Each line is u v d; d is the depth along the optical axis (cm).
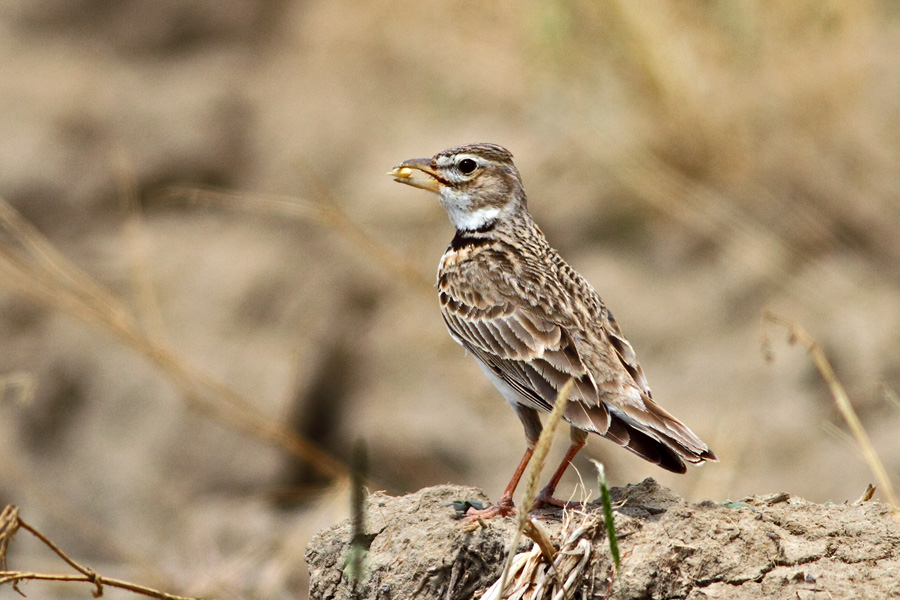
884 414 1370
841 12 1616
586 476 1317
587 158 1653
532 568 676
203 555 1555
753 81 1598
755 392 1436
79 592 1472
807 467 1360
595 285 1565
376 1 1981
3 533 806
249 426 1482
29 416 1680
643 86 1600
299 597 1293
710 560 673
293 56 2025
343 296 1725
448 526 725
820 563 678
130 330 1449
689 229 1571
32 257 1728
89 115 1931
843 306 1460
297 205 1569
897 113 1563
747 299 1509
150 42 2047
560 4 1636
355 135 1872
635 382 784
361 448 601
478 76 1812
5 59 2000
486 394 1559
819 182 1547
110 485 1644
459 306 863
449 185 915
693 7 1623
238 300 1738
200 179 1900
